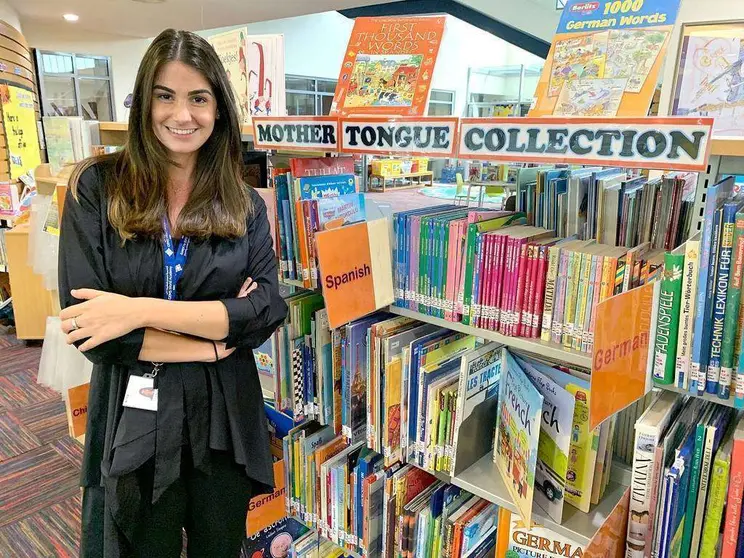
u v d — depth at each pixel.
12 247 3.93
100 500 1.40
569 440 1.14
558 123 1.00
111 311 1.09
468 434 1.38
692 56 1.18
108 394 1.29
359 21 1.49
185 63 1.09
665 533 1.01
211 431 1.24
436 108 11.81
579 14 1.15
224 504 1.35
